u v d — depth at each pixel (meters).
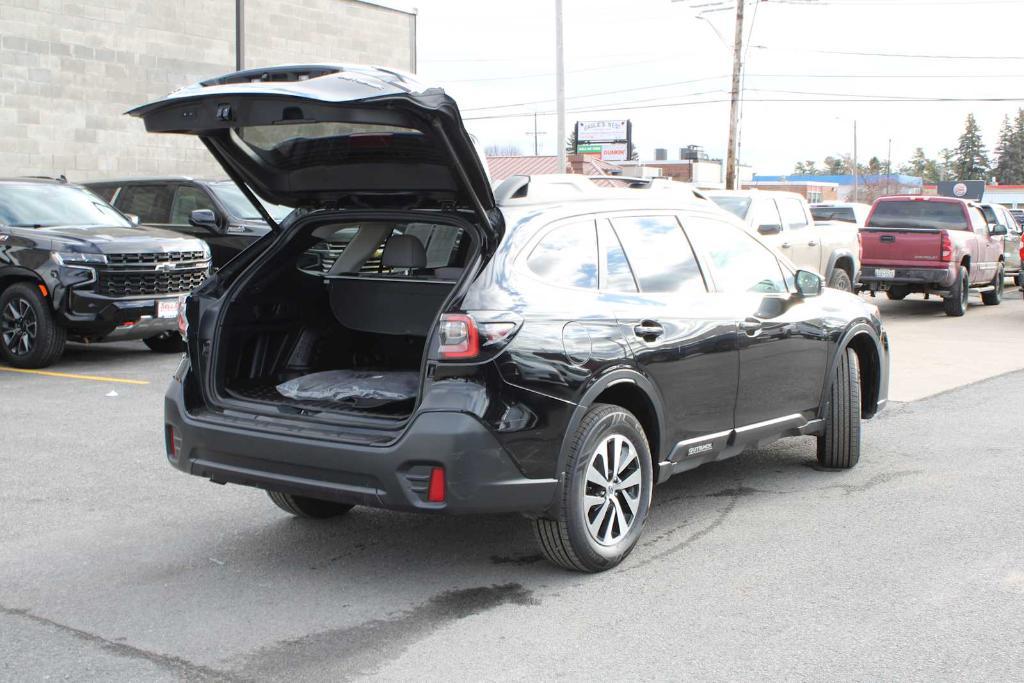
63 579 4.95
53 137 20.62
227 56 23.70
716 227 6.06
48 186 12.78
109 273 11.41
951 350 13.62
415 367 5.92
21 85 20.03
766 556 5.27
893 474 6.96
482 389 4.43
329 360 5.80
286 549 5.41
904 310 19.92
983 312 19.50
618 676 3.88
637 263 5.39
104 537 5.61
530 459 4.55
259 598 4.71
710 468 7.18
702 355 5.52
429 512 4.39
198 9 22.98
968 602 4.61
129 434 8.14
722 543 5.48
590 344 4.83
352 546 5.46
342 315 5.75
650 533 5.68
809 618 4.43
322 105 4.18
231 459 4.88
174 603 4.65
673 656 4.05
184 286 12.04
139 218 14.97
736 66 41.81
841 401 6.87
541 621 4.42
